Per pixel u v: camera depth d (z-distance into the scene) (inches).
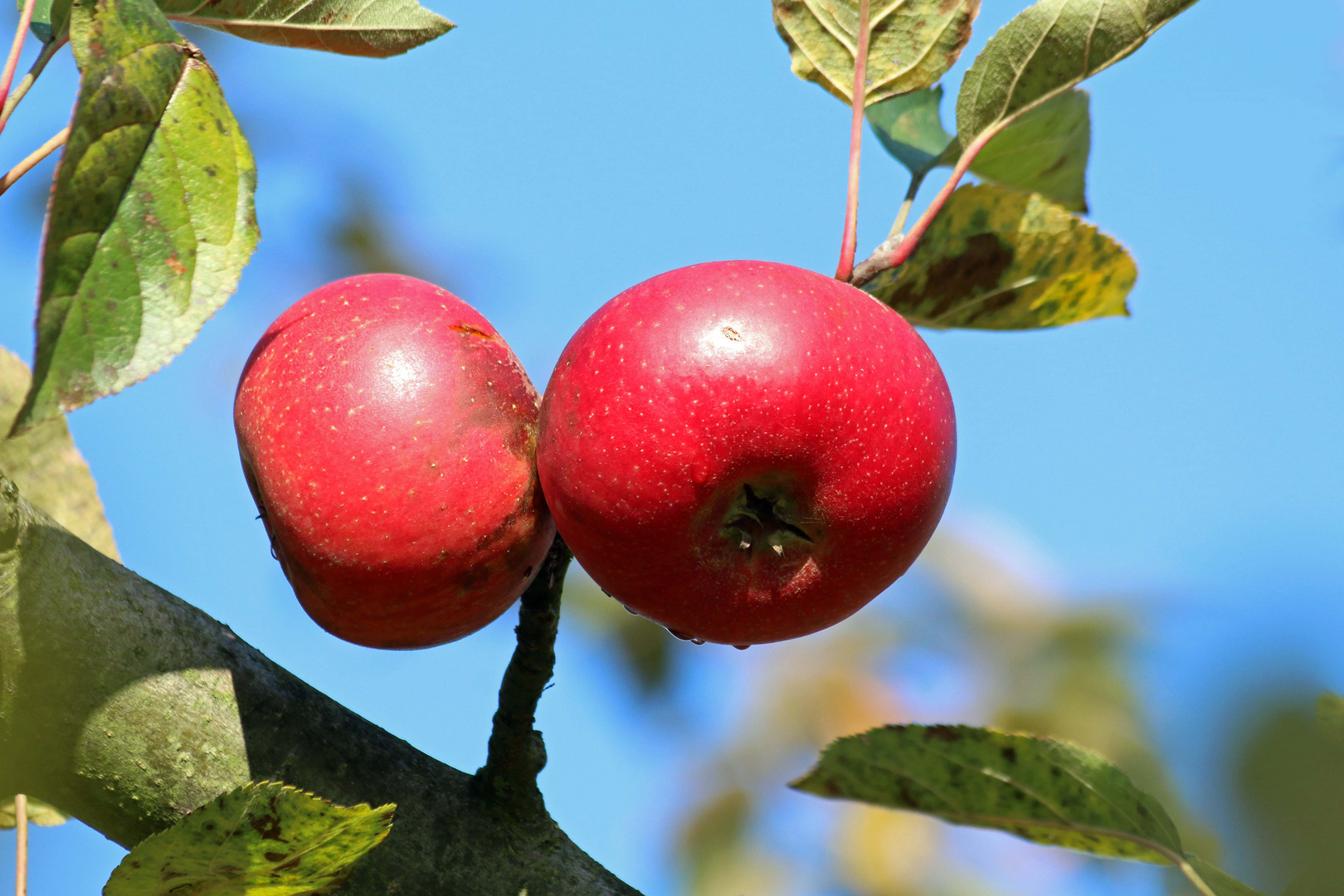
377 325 31.4
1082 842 29.6
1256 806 27.8
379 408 31.1
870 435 30.6
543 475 31.0
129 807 30.5
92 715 30.4
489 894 30.8
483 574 31.4
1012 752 29.5
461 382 31.3
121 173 29.6
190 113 29.9
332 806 29.4
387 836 30.7
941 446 30.9
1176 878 29.0
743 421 30.4
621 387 30.5
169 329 29.5
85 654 30.5
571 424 30.7
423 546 31.1
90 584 30.7
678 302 30.7
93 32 29.6
